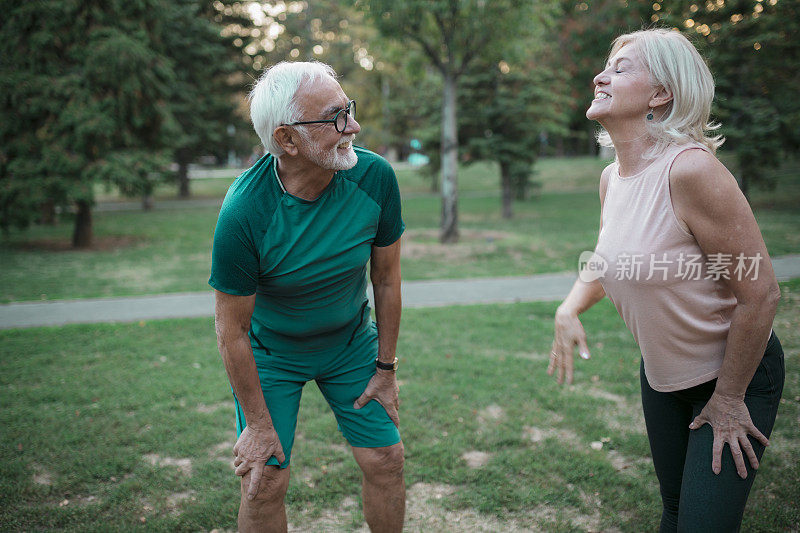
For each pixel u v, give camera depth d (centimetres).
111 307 805
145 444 364
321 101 169
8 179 1415
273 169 183
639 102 166
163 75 1544
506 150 1906
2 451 357
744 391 164
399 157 5422
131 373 503
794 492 292
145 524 280
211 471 329
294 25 3316
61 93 1383
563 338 204
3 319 742
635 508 287
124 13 1467
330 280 194
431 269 1089
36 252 1438
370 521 226
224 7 2723
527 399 430
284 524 207
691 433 176
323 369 214
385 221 201
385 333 216
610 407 412
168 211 2455
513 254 1252
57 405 434
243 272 181
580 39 2305
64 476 325
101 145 1444
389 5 1241
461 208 2466
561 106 1912
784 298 717
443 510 290
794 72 1705
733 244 156
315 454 349
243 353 189
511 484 310
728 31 1586
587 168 3625
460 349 559
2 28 1380
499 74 1845
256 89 175
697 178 156
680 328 172
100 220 2120
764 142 1636
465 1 1230
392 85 3186
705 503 163
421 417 402
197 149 2814
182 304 818
